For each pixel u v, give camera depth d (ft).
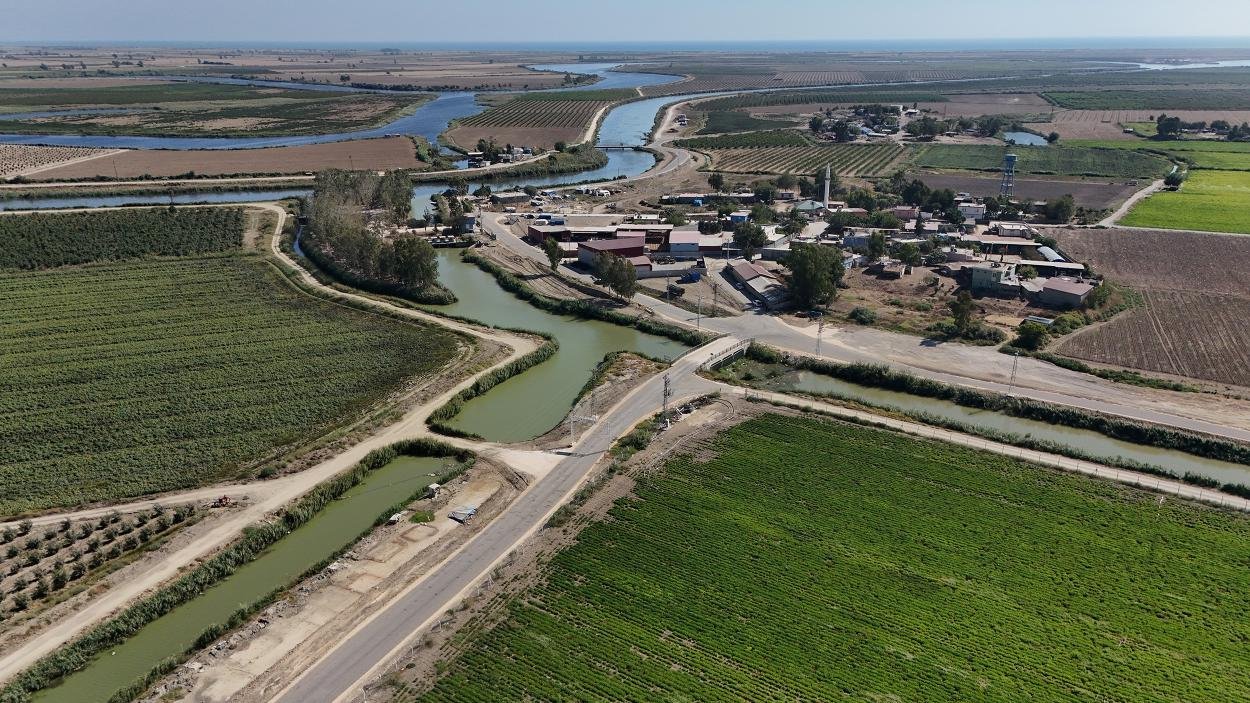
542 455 282.56
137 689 181.27
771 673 186.50
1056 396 321.11
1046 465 272.72
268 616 204.23
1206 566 221.66
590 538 235.61
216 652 192.34
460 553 229.86
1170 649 193.26
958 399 326.44
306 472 269.23
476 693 181.06
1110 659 189.98
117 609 206.18
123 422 301.43
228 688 181.78
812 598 210.79
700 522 242.99
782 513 247.70
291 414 310.45
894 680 184.24
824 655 191.83
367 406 318.04
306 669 187.52
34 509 247.09
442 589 214.90
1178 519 242.37
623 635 198.49
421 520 245.24
